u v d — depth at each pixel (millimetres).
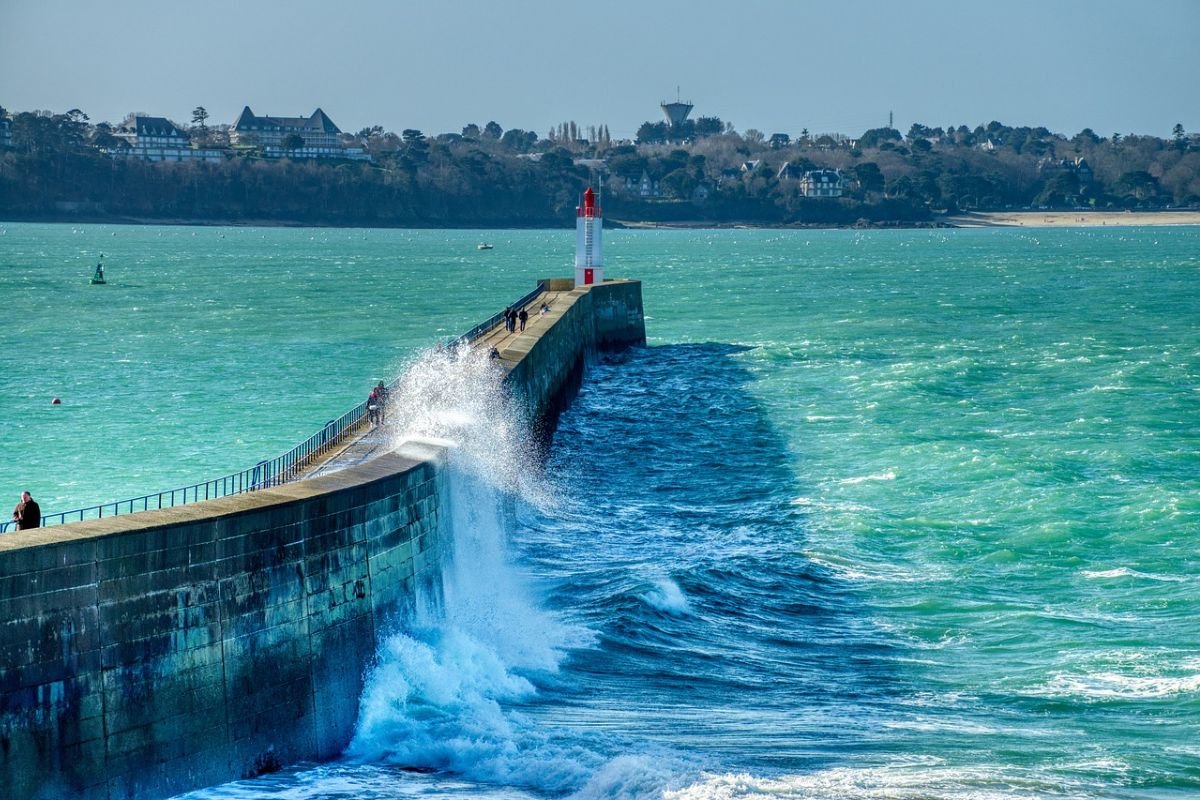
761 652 67688
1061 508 94688
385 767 50719
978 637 70125
